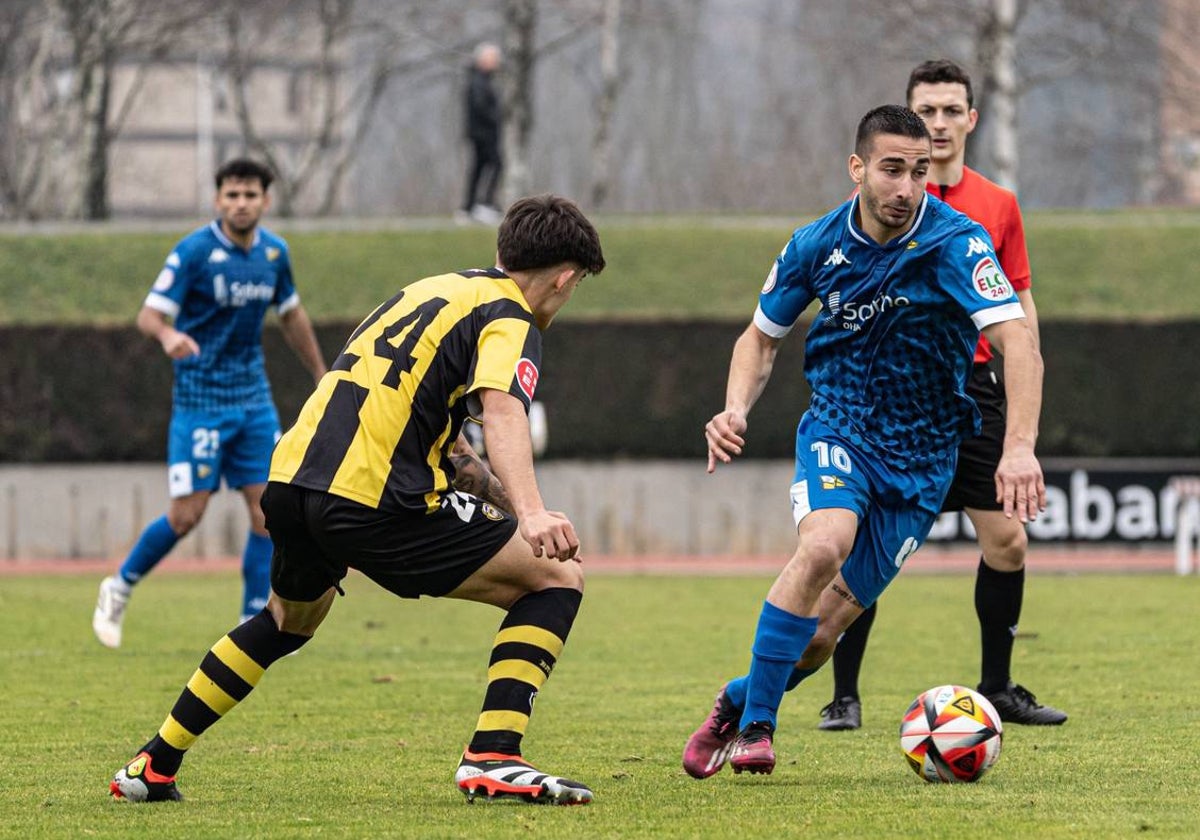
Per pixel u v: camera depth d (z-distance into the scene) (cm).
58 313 7062
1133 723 2327
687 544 6362
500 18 11950
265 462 3288
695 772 1853
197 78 16275
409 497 1606
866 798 1698
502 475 1575
